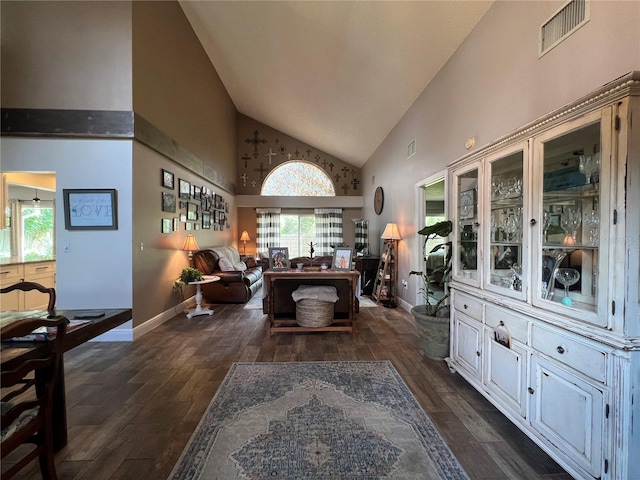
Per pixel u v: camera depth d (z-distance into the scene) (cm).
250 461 147
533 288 156
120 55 317
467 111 282
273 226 851
